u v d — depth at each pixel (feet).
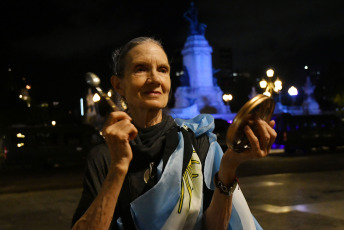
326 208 25.71
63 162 73.36
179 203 5.04
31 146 72.64
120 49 6.07
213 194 5.14
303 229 20.86
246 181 41.60
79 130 74.84
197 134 5.69
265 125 4.10
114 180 4.32
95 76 4.48
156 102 5.45
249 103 4.04
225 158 4.68
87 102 161.17
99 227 4.35
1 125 136.26
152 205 5.01
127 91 5.57
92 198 5.07
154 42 5.67
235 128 4.08
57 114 153.28
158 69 5.55
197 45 152.15
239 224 5.24
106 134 4.31
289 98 191.72
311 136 84.33
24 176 59.11
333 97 229.25
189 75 153.48
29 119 144.25
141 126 5.64
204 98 148.87
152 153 5.33
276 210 25.86
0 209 30.42
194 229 5.17
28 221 25.72
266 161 66.44
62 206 30.81
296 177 42.98
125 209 5.21
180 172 5.11
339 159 64.59
